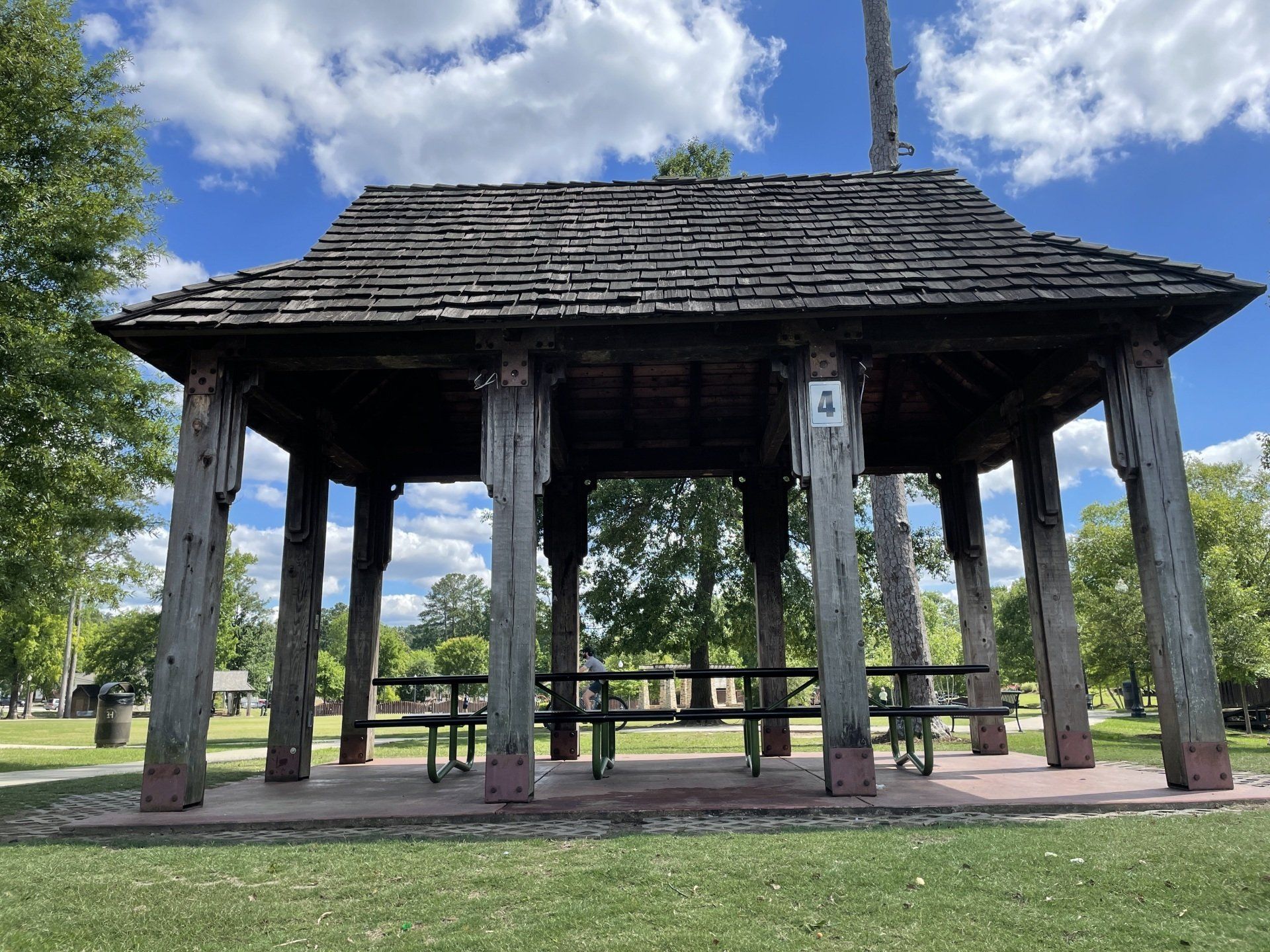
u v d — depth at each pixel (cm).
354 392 876
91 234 1238
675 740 1410
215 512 597
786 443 863
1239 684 1875
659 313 594
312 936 300
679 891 339
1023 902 316
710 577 2269
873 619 2214
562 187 824
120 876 387
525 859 396
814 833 442
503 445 603
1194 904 310
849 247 686
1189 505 589
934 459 955
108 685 1723
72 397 1192
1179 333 647
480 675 758
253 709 7144
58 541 1253
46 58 1248
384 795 616
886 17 1510
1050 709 746
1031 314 618
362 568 938
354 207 784
